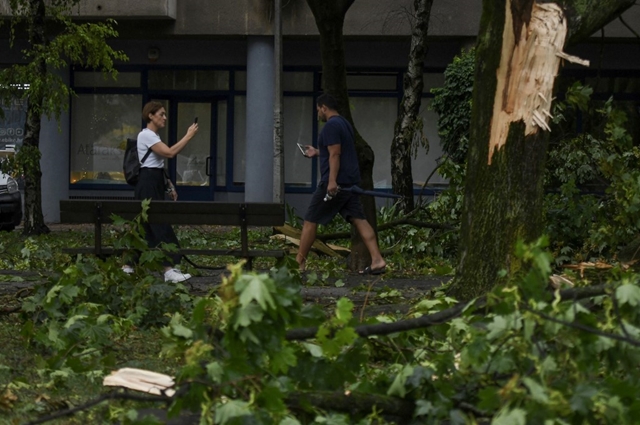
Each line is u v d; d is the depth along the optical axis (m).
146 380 4.88
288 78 25.69
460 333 4.71
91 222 9.95
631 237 9.96
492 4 7.17
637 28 23.08
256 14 23.98
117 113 26.14
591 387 3.58
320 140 11.58
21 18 18.64
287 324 3.77
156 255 8.52
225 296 3.57
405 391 4.12
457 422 3.86
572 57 7.02
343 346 4.46
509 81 7.09
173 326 4.06
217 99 26.31
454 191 14.02
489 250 7.16
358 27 23.75
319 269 12.70
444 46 25.11
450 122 21.83
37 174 19.00
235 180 26.36
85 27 18.00
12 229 20.41
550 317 3.68
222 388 3.78
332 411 4.11
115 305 7.86
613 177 9.33
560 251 11.58
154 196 11.07
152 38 24.75
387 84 25.58
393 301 9.41
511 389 3.45
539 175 7.13
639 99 24.78
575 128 24.27
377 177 25.83
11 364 6.07
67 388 5.39
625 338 3.64
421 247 13.69
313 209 11.69
